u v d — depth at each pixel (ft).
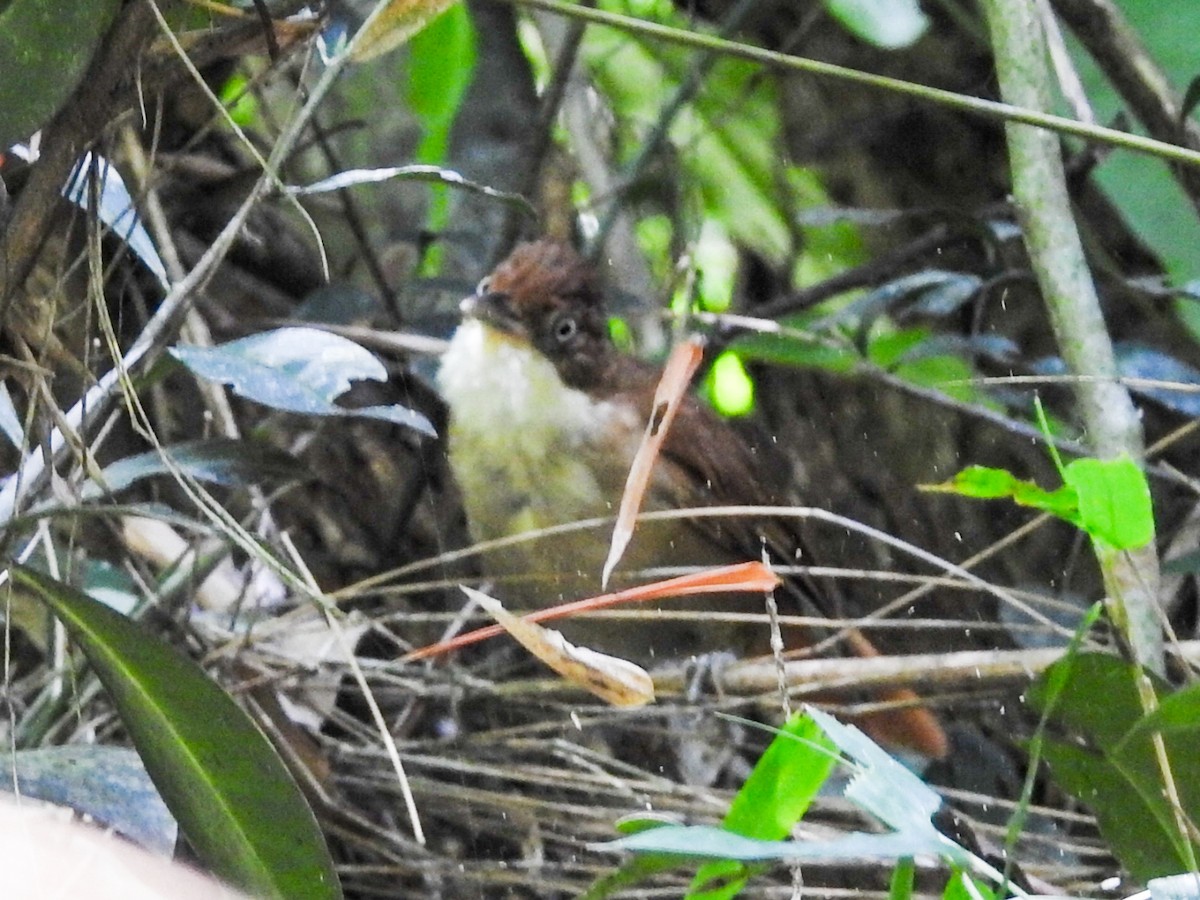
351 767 21.94
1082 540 25.00
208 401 22.39
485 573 26.02
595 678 13.32
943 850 11.93
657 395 15.93
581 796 22.90
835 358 25.73
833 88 30.76
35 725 18.85
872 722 23.56
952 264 29.01
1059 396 28.50
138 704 12.73
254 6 14.10
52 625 19.57
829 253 31.60
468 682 21.39
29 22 12.04
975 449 29.30
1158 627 16.88
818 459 30.04
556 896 21.98
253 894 12.89
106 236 20.90
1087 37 22.67
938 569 27.53
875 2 25.45
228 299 27.07
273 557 15.15
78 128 13.28
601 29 30.78
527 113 29.86
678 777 24.32
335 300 25.84
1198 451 27.12
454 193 29.35
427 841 22.54
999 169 30.30
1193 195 22.88
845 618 27.14
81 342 18.76
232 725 12.66
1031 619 23.66
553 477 25.14
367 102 30.42
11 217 13.33
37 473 15.80
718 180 31.65
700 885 14.42
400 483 27.22
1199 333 25.12
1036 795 24.59
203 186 25.16
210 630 20.83
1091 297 19.56
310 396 13.52
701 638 26.05
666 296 30.73
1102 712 14.48
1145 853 14.96
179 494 23.70
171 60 14.02
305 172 29.37
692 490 25.53
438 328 27.94
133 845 12.66
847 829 20.74
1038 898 12.25
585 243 30.25
